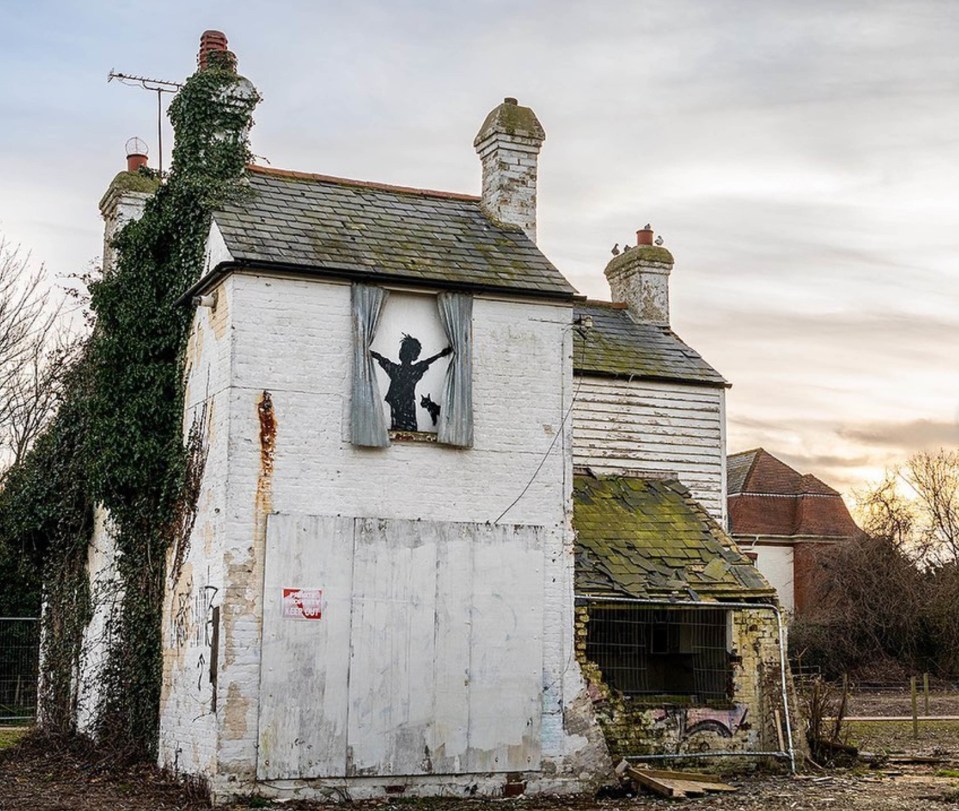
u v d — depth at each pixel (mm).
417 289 16844
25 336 33938
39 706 21984
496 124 19688
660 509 20812
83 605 20906
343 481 15953
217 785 14695
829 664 42500
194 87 18484
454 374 16781
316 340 16125
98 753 18172
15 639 27906
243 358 15695
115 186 22531
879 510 48969
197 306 17250
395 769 15625
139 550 18297
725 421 23766
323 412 15992
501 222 19391
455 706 16078
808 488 49062
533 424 17281
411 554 16156
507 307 17453
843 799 15664
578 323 18922
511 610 16641
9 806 14594
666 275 25266
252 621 15188
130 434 17953
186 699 16062
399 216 18562
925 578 44969
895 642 43438
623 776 16906
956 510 52688
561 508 17281
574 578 17672
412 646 15953
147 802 14906
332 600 15594
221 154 18312
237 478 15406
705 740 17906
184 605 16484
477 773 16094
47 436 22375
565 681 16859
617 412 22734
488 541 16656
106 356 18594
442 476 16578
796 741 18500
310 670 15328
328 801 15250
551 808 15391
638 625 19406
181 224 18219
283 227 16953
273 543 15375
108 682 18422
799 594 47531
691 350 24391
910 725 27688
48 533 22250
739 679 18312
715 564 19172
